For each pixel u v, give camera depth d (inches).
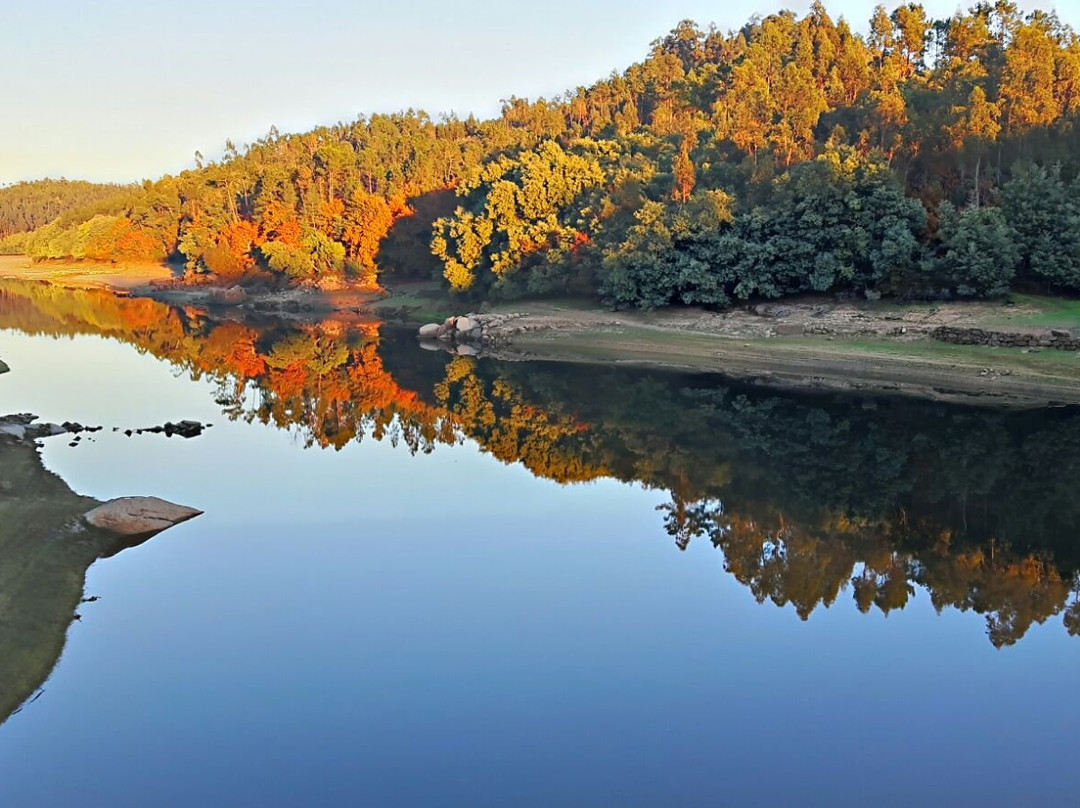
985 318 2181.3
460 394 2134.6
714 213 2691.9
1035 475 1314.0
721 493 1250.0
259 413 1861.5
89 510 1075.9
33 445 1478.8
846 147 2591.0
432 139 6540.4
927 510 1160.2
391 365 2608.3
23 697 661.9
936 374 1978.3
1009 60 3095.5
